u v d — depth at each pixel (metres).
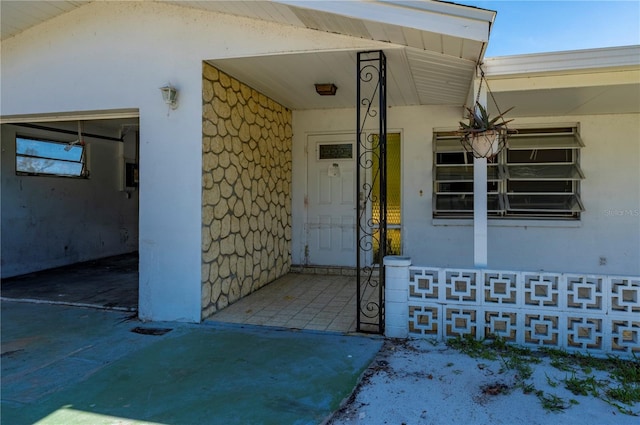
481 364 3.45
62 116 5.37
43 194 7.86
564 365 3.38
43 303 5.59
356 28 3.81
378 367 3.45
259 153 6.06
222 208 5.09
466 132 3.77
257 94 5.95
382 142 4.27
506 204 6.20
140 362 3.68
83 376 3.44
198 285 4.67
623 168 5.95
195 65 4.64
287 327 4.49
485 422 2.66
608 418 2.67
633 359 3.46
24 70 5.24
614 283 3.60
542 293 3.88
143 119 4.81
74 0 4.82
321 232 7.16
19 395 3.13
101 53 4.96
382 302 4.31
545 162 6.22
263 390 3.12
